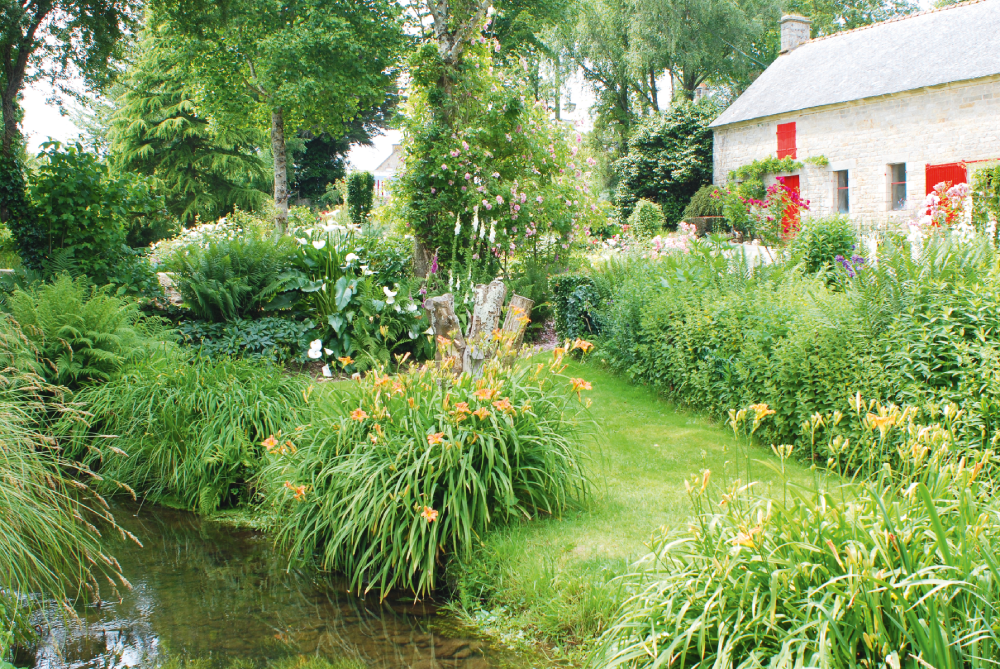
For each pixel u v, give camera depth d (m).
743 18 28.06
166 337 7.29
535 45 20.30
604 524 3.92
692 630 2.14
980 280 4.64
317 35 15.33
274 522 4.64
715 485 4.29
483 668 3.00
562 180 11.91
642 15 27.66
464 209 10.05
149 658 3.21
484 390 3.90
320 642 3.30
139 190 8.74
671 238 11.49
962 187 8.62
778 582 2.19
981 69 17.69
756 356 5.25
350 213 23.17
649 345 6.71
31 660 3.20
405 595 3.71
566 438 4.29
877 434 4.18
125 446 5.53
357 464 3.81
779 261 8.02
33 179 8.20
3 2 9.02
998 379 3.83
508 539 3.79
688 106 26.86
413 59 10.59
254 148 29.16
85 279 7.57
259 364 6.65
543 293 9.63
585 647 2.94
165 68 23.80
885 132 19.80
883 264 4.98
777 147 22.61
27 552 3.30
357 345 8.05
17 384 4.99
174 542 4.61
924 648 1.88
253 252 8.31
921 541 2.20
